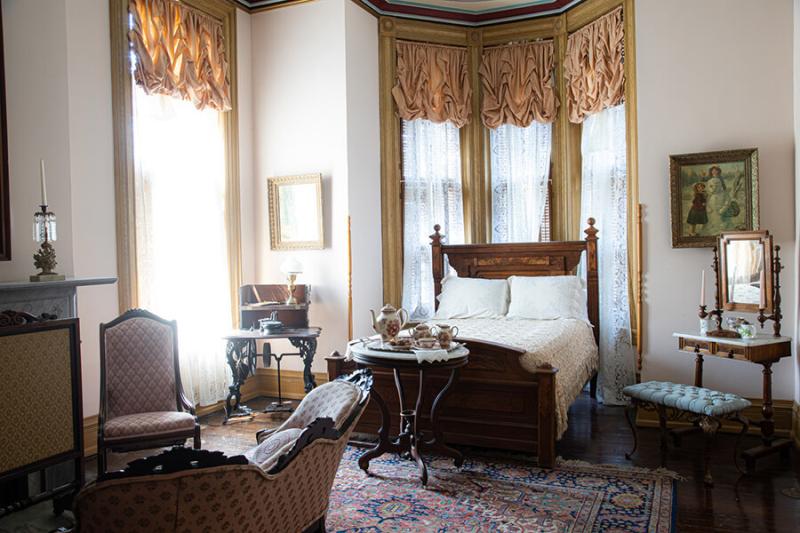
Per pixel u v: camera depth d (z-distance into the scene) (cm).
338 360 426
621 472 370
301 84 569
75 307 343
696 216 463
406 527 297
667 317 479
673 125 477
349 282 553
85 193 413
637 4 487
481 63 632
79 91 410
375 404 427
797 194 428
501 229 636
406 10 614
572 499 329
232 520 184
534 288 557
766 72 450
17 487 327
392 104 612
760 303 398
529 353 384
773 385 447
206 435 458
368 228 583
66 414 301
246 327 522
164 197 486
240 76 572
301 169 571
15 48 339
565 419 399
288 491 206
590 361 508
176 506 172
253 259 587
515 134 632
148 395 377
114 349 371
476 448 418
